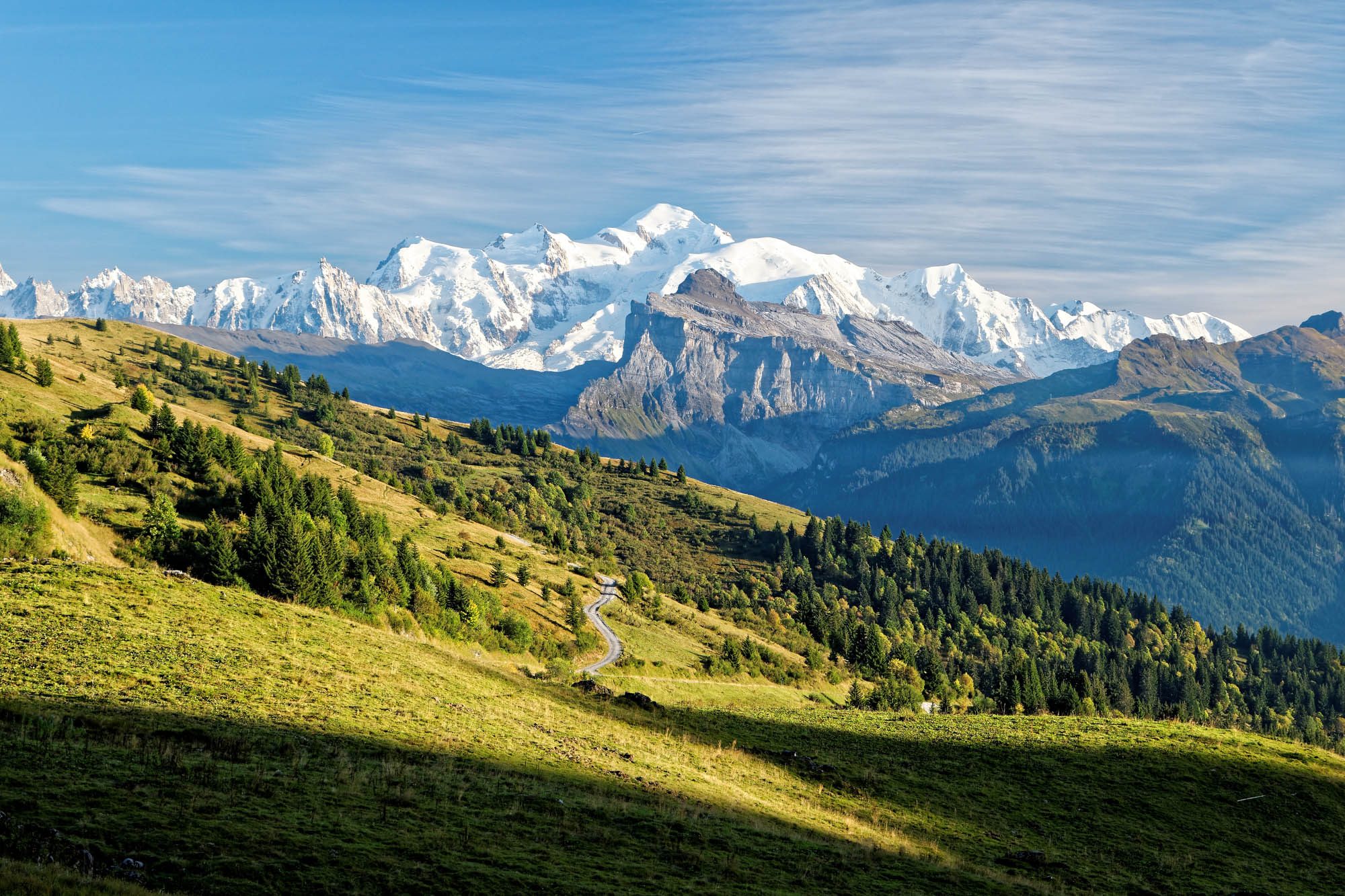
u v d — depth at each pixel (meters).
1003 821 61.44
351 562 127.81
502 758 48.34
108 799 32.41
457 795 40.53
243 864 29.64
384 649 67.06
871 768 68.44
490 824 38.22
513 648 133.50
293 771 39.06
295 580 106.12
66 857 27.45
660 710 75.06
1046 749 79.12
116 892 25.59
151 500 124.56
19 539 86.69
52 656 47.56
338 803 36.66
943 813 60.78
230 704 46.16
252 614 66.19
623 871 36.44
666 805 46.91
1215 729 94.25
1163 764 76.81
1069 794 68.56
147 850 29.33
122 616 57.22
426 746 47.03
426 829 36.06
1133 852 59.25
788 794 57.69
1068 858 56.06
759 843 44.34
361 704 51.28
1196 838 63.66
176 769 36.53
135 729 39.81
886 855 47.44
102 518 111.00
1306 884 59.06
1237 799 71.56
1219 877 57.09
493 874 33.06
